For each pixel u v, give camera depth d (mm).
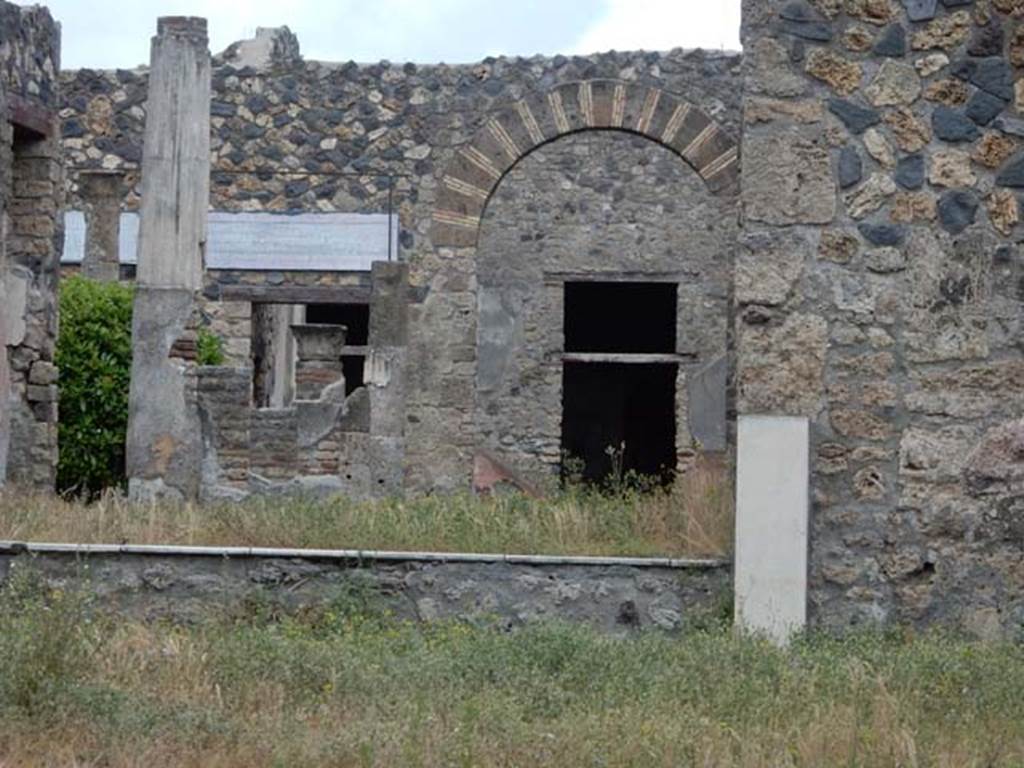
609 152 35719
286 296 32469
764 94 15203
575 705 12016
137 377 24141
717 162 32344
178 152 24375
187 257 24312
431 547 16062
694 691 12328
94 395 26719
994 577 14922
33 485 21125
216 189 32625
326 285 32469
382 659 13148
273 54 35781
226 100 32719
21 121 20750
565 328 40188
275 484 25328
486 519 17516
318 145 32625
